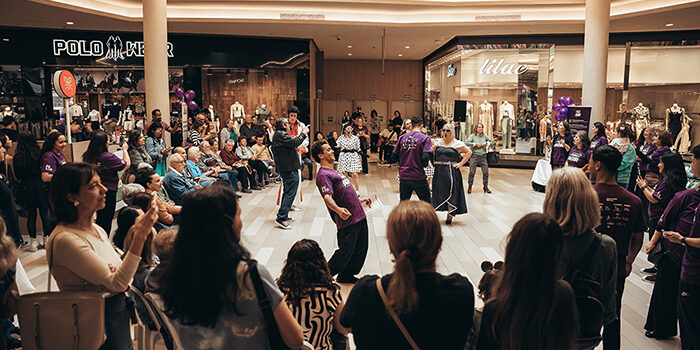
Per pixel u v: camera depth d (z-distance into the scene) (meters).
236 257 1.62
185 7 11.73
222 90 14.59
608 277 2.19
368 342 1.71
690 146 14.50
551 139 10.49
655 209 4.51
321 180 4.56
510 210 8.55
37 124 13.62
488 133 14.72
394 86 21.58
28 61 13.34
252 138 11.20
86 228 2.41
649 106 14.86
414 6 11.62
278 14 11.74
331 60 21.42
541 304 1.61
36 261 5.71
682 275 3.02
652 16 10.98
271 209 8.64
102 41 13.47
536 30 12.91
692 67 14.10
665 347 3.65
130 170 6.54
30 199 6.04
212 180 7.65
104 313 2.27
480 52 14.38
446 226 7.39
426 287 1.67
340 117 21.69
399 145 6.84
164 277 1.65
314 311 2.63
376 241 6.57
